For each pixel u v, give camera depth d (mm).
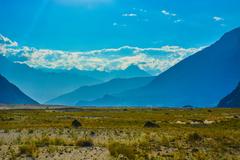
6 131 62688
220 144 48094
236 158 38125
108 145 43656
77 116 125938
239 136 56719
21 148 39812
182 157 37125
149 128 72562
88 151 40688
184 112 163125
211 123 93812
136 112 164750
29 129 67188
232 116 124312
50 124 83875
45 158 36281
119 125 82938
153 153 39469
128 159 35500
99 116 125875
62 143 46719
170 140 49969
